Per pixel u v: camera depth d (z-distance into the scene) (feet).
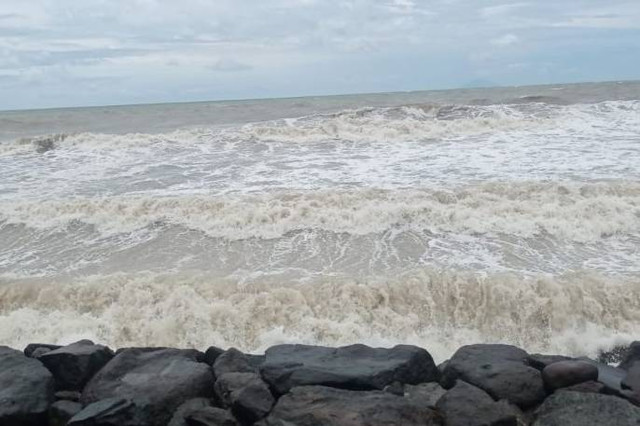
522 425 15.81
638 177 40.27
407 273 27.99
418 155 50.52
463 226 33.71
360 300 26.30
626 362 19.81
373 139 57.36
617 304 25.68
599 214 34.24
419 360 18.22
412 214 34.76
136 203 38.65
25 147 59.36
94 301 27.63
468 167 45.24
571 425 14.73
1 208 39.24
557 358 18.44
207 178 45.50
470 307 26.12
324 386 16.71
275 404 16.25
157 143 59.06
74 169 51.21
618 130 57.06
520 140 54.65
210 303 26.71
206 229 34.99
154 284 27.89
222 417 15.85
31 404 16.72
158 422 16.26
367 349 18.95
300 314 26.02
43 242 34.96
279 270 29.19
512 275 27.32
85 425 15.57
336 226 34.40
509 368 17.43
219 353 19.61
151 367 18.35
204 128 69.00
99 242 34.53
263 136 59.47
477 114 68.54
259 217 35.32
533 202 36.06
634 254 29.94
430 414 15.35
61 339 25.63
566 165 44.60
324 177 43.91
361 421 14.90
